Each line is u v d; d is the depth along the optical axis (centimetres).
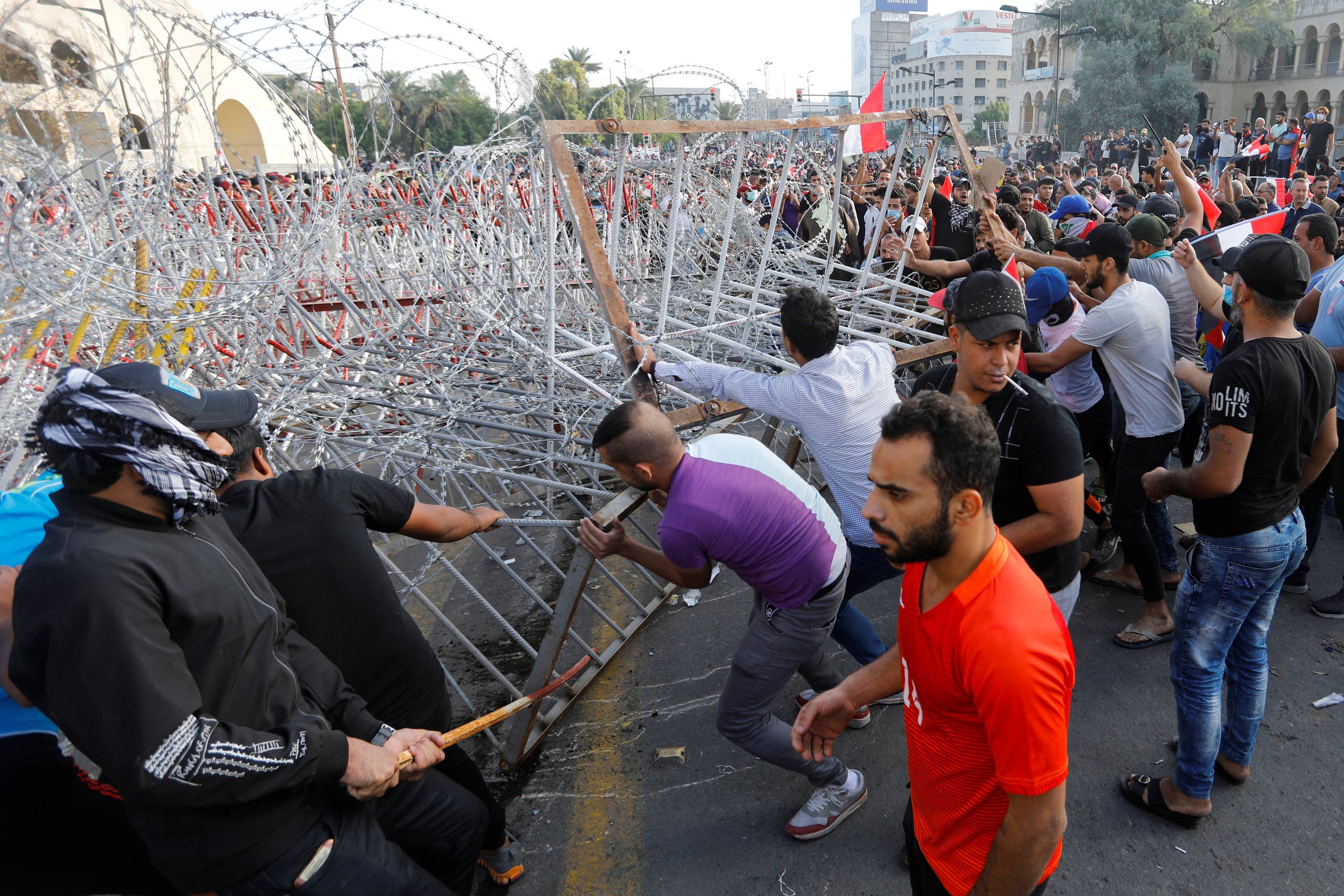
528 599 425
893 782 285
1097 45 4325
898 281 496
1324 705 311
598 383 366
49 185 213
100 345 278
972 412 129
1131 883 243
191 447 142
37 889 169
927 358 390
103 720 125
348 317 469
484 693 351
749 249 569
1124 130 3931
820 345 267
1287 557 236
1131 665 344
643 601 416
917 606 147
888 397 276
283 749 141
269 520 182
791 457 409
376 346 368
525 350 364
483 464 381
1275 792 272
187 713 129
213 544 151
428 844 188
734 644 374
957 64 12006
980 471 126
